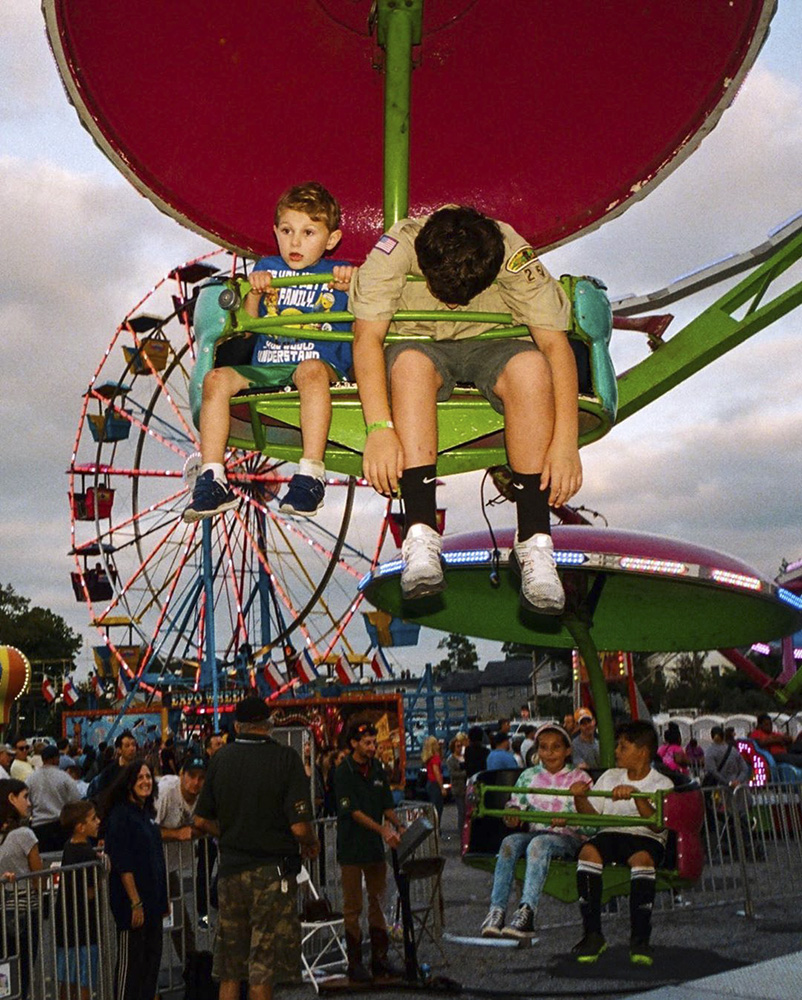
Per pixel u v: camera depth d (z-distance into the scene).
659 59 3.66
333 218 3.40
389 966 6.95
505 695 109.25
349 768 7.04
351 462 3.47
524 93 3.86
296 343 3.26
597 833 6.87
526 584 2.76
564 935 8.06
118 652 31.17
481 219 2.78
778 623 11.71
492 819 8.40
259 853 5.61
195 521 3.14
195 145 3.76
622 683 19.11
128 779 6.36
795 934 7.39
